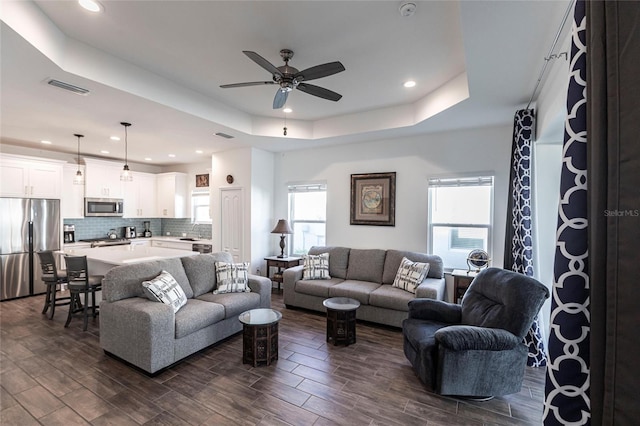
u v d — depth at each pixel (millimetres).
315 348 3301
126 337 2789
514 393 2398
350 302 3568
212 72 3244
